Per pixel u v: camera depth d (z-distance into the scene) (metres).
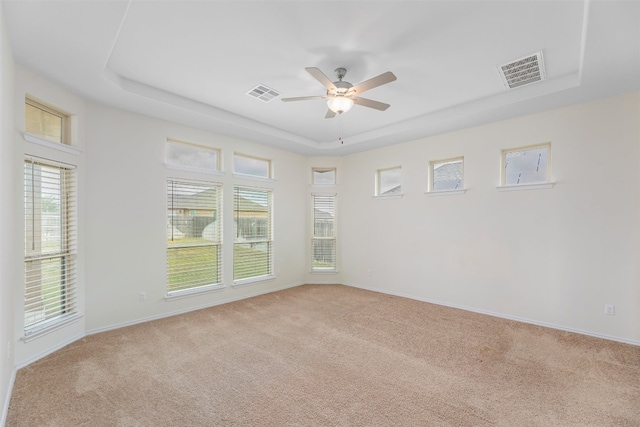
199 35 2.45
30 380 2.45
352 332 3.58
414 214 5.12
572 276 3.61
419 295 5.04
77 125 3.29
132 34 2.43
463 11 2.16
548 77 3.17
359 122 4.62
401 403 2.20
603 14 2.01
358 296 5.27
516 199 4.04
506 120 4.10
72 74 2.85
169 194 4.23
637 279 3.21
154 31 2.39
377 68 2.99
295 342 3.28
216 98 3.73
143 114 3.89
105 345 3.15
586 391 2.35
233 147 4.96
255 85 3.38
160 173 4.09
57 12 1.99
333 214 6.37
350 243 6.13
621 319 3.30
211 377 2.54
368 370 2.68
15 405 2.13
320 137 5.44
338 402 2.21
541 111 3.80
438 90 3.49
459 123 4.27
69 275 3.24
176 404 2.17
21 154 2.68
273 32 2.42
